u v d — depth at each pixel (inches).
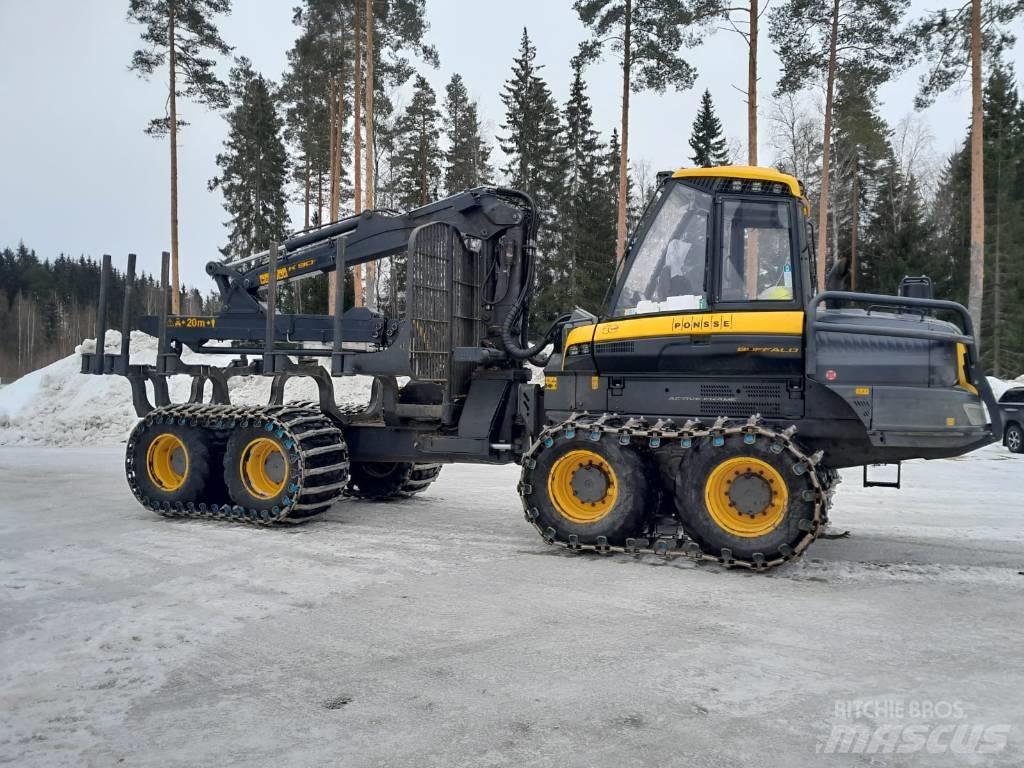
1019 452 643.5
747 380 247.8
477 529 297.3
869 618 186.7
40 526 303.1
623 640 170.7
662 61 908.6
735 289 246.2
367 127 923.4
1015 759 118.5
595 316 277.9
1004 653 163.5
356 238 334.6
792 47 960.3
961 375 237.9
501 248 320.2
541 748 121.6
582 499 255.8
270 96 1433.3
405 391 353.7
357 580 220.7
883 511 348.5
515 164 1502.2
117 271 2952.8
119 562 242.5
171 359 351.6
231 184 1680.6
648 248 262.5
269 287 325.4
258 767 116.0
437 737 125.3
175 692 143.3
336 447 305.4
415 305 292.0
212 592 208.2
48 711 135.3
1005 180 1603.1
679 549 244.7
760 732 126.8
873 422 230.2
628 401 263.4
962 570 235.3
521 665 155.9
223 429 319.6
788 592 209.5
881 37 912.3
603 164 1503.4
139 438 325.7
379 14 1013.8
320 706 137.1
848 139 1197.7
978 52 828.0
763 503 231.6
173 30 1088.2
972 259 832.3
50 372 771.4
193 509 315.9
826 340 236.4
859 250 1638.8
